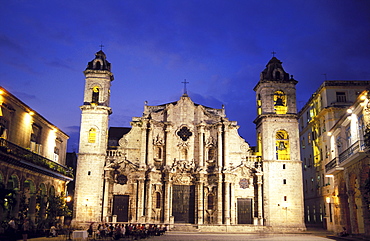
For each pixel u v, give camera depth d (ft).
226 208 187.83
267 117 197.36
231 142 201.46
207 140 201.98
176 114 205.36
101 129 189.88
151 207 189.06
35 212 146.30
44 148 162.40
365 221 120.98
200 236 152.25
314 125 218.38
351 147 127.95
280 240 131.95
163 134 201.36
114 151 195.11
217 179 191.72
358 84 195.00
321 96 204.44
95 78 196.85
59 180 175.11
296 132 196.65
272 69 207.41
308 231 182.29
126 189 189.88
